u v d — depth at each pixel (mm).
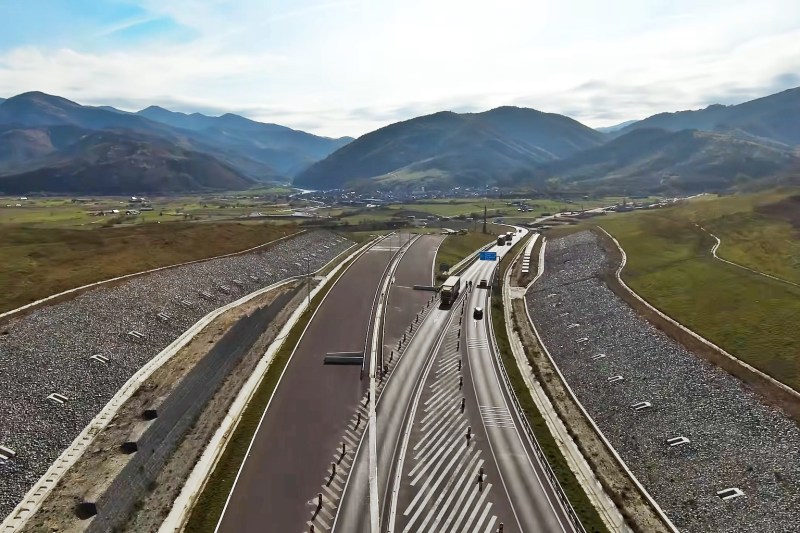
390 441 54125
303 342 82188
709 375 60156
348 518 42688
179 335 76625
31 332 62938
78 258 93250
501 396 64875
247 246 131000
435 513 43312
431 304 103875
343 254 154750
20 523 38469
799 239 112375
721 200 165875
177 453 52812
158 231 123312
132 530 41906
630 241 134750
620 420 58188
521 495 45875
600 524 42875
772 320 68875
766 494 42469
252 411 60469
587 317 88500
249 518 42656
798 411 49906
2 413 48906
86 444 48438
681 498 45094
